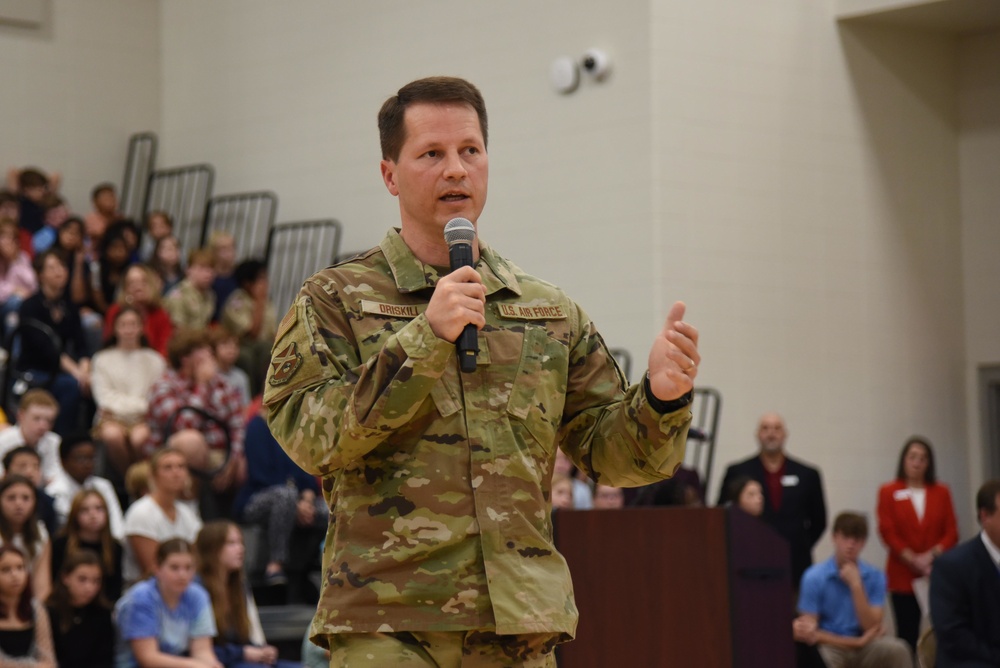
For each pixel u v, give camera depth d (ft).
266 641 78.43
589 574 54.54
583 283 98.94
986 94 111.55
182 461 74.43
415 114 24.77
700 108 97.91
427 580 23.17
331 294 24.76
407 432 23.71
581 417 25.76
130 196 132.36
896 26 108.99
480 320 22.52
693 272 96.94
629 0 97.09
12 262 107.86
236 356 94.99
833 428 103.71
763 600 56.24
